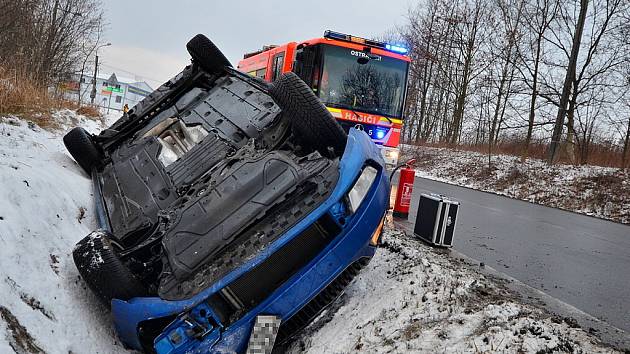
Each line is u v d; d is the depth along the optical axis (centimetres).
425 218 614
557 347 297
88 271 354
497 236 796
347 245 351
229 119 523
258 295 336
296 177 365
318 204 347
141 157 518
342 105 1120
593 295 503
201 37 621
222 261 333
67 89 1529
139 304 329
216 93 586
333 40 1115
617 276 603
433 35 3244
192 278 331
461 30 2952
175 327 317
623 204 1380
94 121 1256
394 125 1157
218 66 625
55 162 583
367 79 1133
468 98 3009
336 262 346
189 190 420
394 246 540
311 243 355
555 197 1555
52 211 429
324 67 1112
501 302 376
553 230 938
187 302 316
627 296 512
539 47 2145
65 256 401
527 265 609
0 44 1476
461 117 3086
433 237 590
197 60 622
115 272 348
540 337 309
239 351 330
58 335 326
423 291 393
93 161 585
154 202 440
